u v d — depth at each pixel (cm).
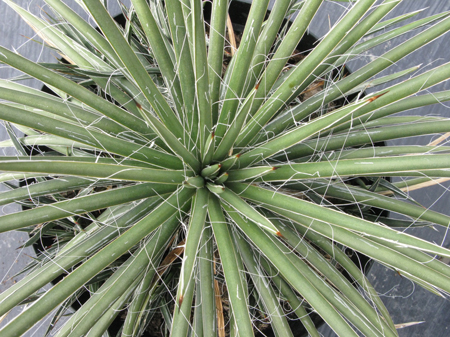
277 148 21
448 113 42
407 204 26
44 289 32
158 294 28
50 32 28
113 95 26
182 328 21
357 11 19
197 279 26
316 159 27
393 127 25
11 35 41
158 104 21
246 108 19
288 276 19
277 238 25
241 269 24
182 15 19
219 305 29
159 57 21
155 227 20
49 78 18
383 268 41
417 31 42
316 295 18
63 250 26
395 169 18
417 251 22
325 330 38
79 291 28
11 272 39
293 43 22
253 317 30
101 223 25
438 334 41
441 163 17
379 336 20
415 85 20
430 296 41
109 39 17
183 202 21
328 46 20
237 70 22
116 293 20
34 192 23
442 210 41
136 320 25
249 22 20
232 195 20
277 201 20
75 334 19
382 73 42
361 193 26
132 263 21
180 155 20
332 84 25
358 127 27
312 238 26
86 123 23
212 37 23
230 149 22
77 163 16
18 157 22
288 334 23
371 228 17
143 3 19
